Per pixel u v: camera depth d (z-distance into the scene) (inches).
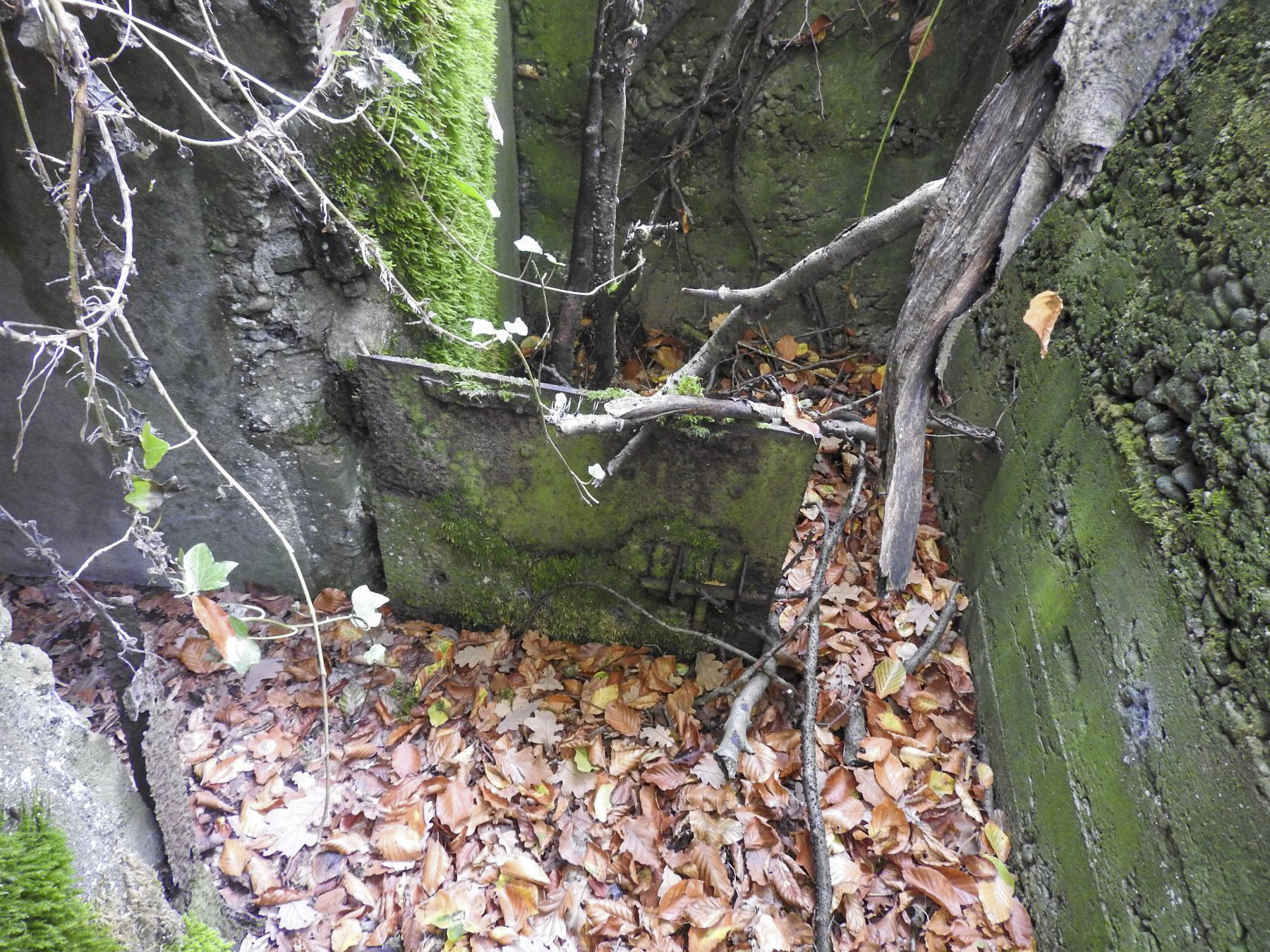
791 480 77.5
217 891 67.1
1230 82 61.9
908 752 89.0
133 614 58.7
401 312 82.8
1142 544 66.5
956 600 104.5
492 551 89.0
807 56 119.2
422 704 88.1
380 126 68.0
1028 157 43.9
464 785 80.9
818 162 130.4
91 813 45.6
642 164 133.4
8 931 33.8
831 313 149.2
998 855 81.7
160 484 44.0
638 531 84.6
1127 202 75.2
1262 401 54.2
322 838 75.5
